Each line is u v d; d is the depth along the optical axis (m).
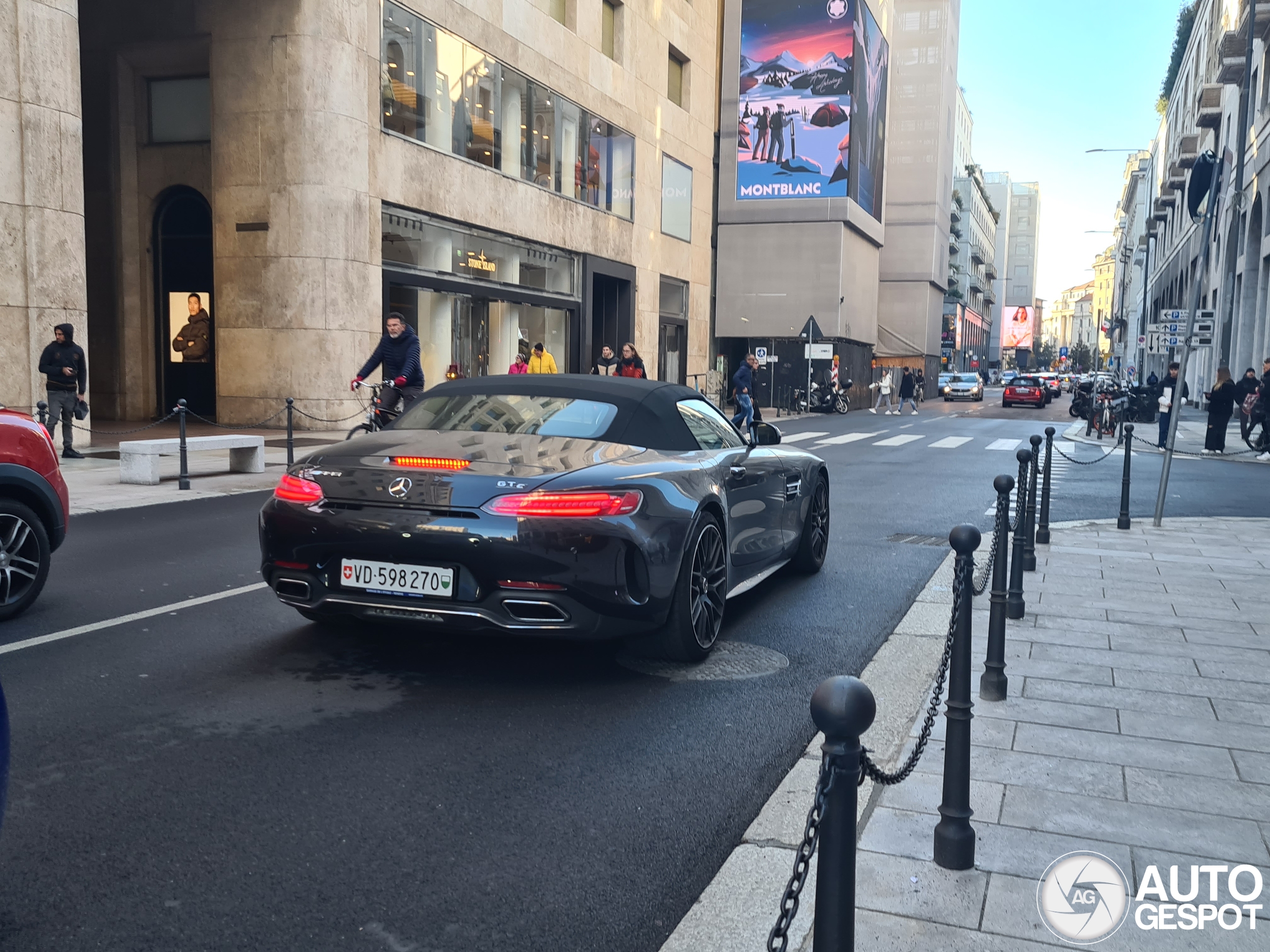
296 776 3.50
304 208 18.55
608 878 2.85
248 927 2.54
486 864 2.91
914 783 3.53
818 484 7.28
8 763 2.44
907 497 12.12
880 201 46.44
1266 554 8.33
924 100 58.56
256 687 4.46
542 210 26.16
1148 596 6.65
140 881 2.75
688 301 37.19
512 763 3.68
